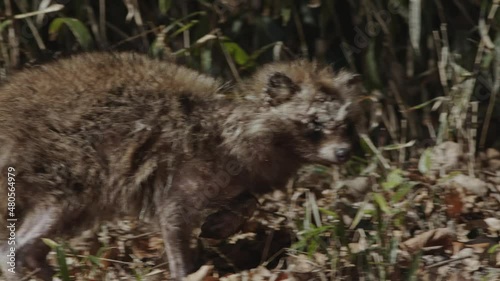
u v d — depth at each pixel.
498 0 9.70
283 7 10.12
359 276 7.64
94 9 10.55
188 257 7.90
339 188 9.22
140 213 7.96
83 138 7.67
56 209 7.67
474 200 9.19
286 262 8.15
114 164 7.77
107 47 9.98
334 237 7.97
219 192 7.96
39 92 7.73
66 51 9.76
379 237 7.84
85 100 7.71
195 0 10.41
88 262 8.11
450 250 8.29
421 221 8.77
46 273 7.78
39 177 7.61
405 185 8.54
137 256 8.37
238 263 8.34
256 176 8.10
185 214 7.85
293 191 9.38
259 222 8.84
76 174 7.67
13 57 10.03
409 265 7.74
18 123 7.61
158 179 7.82
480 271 7.89
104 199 7.83
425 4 10.31
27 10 10.21
